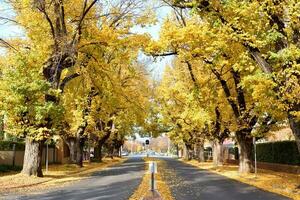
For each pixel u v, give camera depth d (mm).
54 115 25781
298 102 16859
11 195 18344
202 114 33969
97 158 59969
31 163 27859
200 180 26953
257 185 23344
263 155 40000
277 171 34281
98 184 23656
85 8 27672
